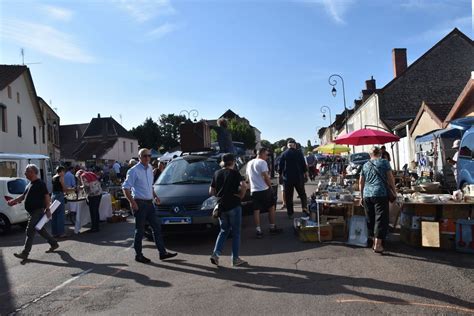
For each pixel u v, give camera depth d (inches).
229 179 268.7
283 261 274.1
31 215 322.7
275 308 190.7
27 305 211.0
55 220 417.4
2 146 1051.9
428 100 1337.4
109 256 316.2
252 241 343.0
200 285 230.5
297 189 441.4
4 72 1128.8
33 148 1296.8
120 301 210.7
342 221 341.7
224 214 268.7
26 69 1175.6
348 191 398.9
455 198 292.5
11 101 1121.4
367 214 303.7
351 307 188.1
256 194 356.2
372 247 303.6
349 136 473.1
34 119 1312.7
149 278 249.6
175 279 244.7
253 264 270.4
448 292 202.8
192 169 393.1
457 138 637.9
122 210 577.6
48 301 215.9
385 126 1269.7
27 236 319.6
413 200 298.5
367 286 215.8
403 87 1346.0
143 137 2824.8
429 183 457.7
